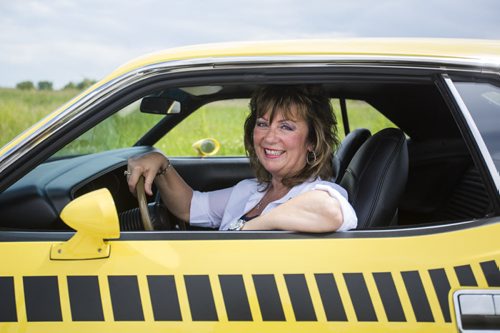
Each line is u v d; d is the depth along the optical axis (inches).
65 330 66.0
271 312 66.0
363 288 66.0
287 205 71.9
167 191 96.0
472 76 70.5
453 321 64.7
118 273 67.3
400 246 67.4
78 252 68.0
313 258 67.3
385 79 70.2
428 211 113.9
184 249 68.4
